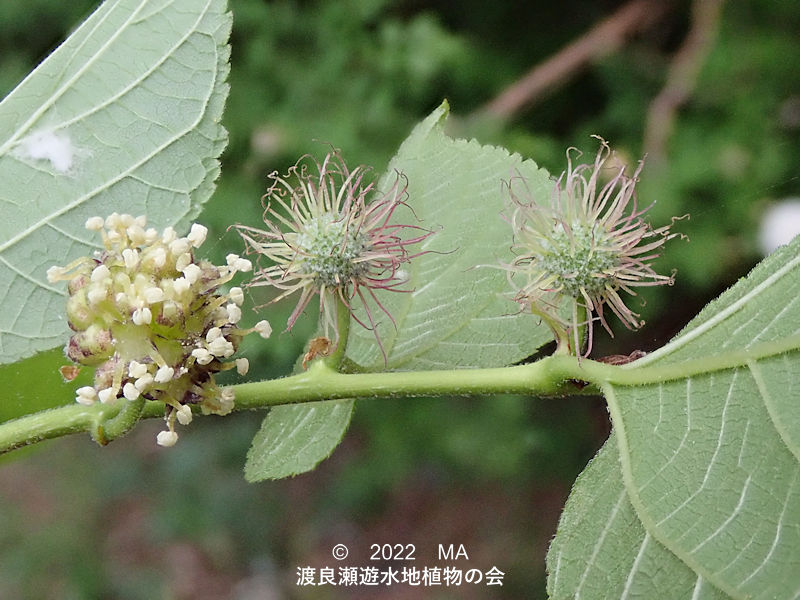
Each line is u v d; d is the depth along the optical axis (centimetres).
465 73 19
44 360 6
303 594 19
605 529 5
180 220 6
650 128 17
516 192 6
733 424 5
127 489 20
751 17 18
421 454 19
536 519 19
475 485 20
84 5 16
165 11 6
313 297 6
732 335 5
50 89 6
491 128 18
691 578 5
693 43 18
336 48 18
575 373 5
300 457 6
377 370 6
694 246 16
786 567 5
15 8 16
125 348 5
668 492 5
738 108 17
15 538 20
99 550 20
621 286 6
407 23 20
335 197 6
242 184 17
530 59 20
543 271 6
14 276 6
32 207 6
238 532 20
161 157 6
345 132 17
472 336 6
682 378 5
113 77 6
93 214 6
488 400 18
